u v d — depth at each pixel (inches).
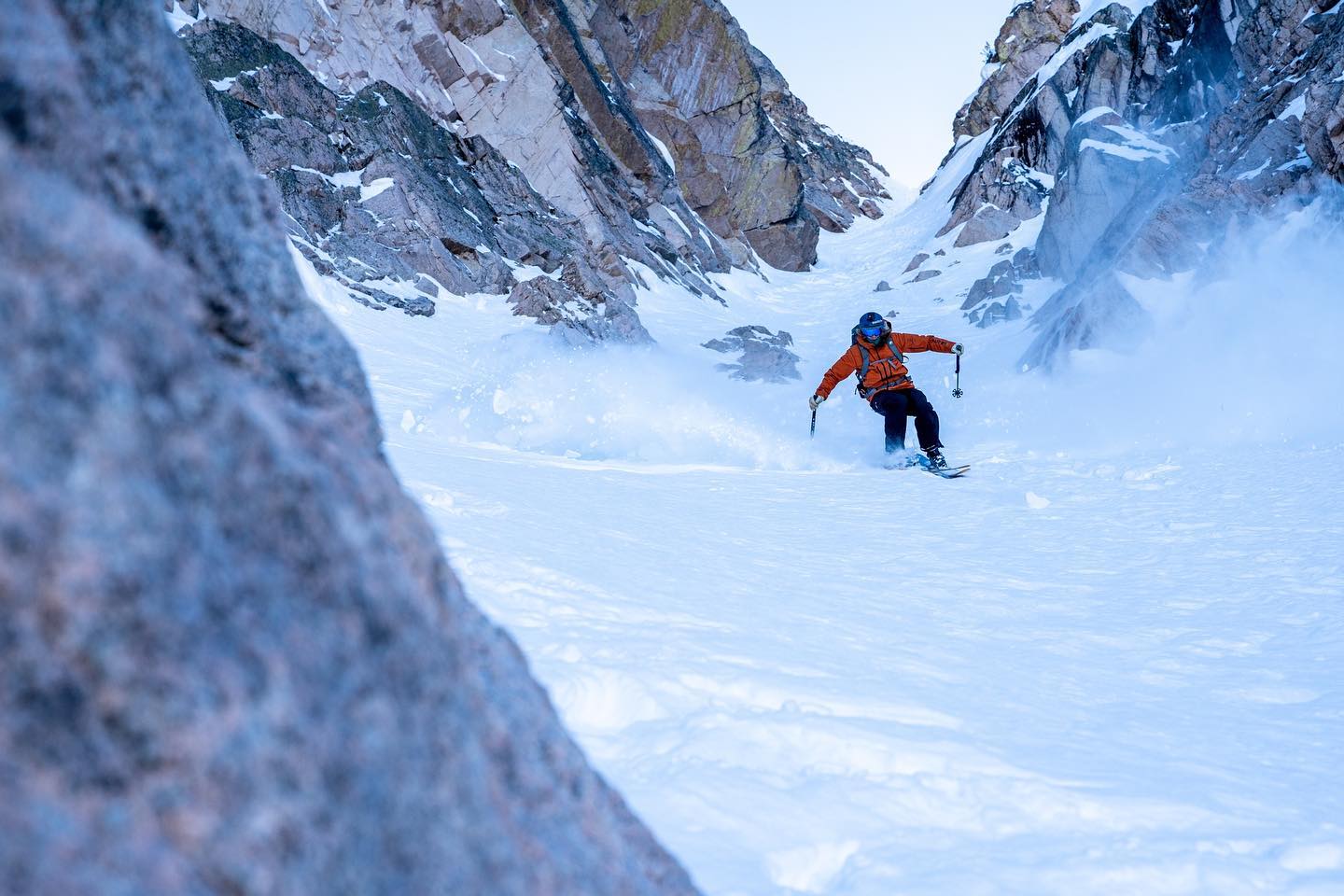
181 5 741.3
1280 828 70.5
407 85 955.3
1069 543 196.7
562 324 686.5
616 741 76.0
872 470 345.7
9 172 19.4
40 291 18.6
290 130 721.0
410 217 743.7
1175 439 384.2
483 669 31.6
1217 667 114.8
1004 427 476.1
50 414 18.0
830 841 62.5
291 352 32.4
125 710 18.0
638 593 121.5
